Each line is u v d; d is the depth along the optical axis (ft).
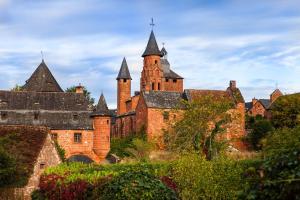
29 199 115.14
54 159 134.31
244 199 22.30
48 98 236.63
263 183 21.20
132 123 284.82
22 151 126.62
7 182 110.32
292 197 19.85
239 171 57.00
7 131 135.74
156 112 254.47
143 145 204.13
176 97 265.13
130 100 310.86
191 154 65.26
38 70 272.10
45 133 135.54
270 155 22.04
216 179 57.77
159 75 334.24
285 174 20.17
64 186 69.67
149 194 41.81
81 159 220.43
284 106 241.76
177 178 60.23
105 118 230.07
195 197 58.08
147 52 335.06
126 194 41.52
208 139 148.36
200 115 169.78
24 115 227.61
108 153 228.84
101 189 49.01
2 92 234.99
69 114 229.86
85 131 226.38
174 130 173.47
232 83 274.98
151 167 105.19
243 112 259.80
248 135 247.50
